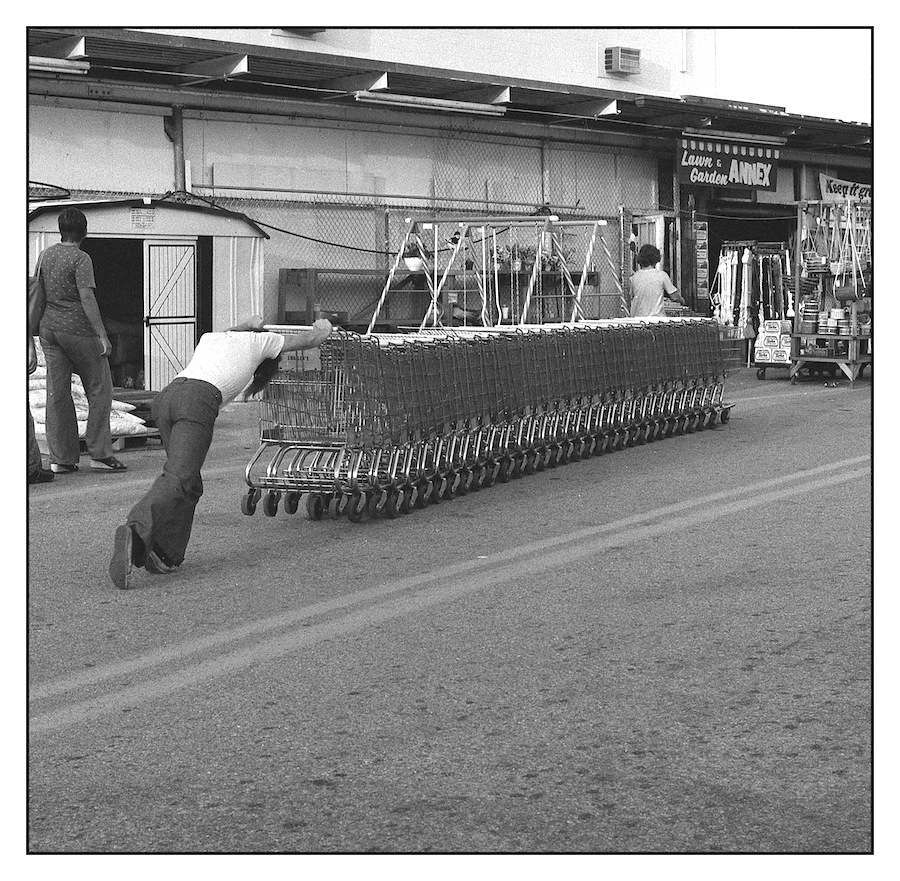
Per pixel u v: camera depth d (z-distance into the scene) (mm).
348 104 19094
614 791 4723
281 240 18672
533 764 4977
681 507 10125
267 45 17719
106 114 16578
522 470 11805
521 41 21719
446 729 5348
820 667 6070
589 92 20703
